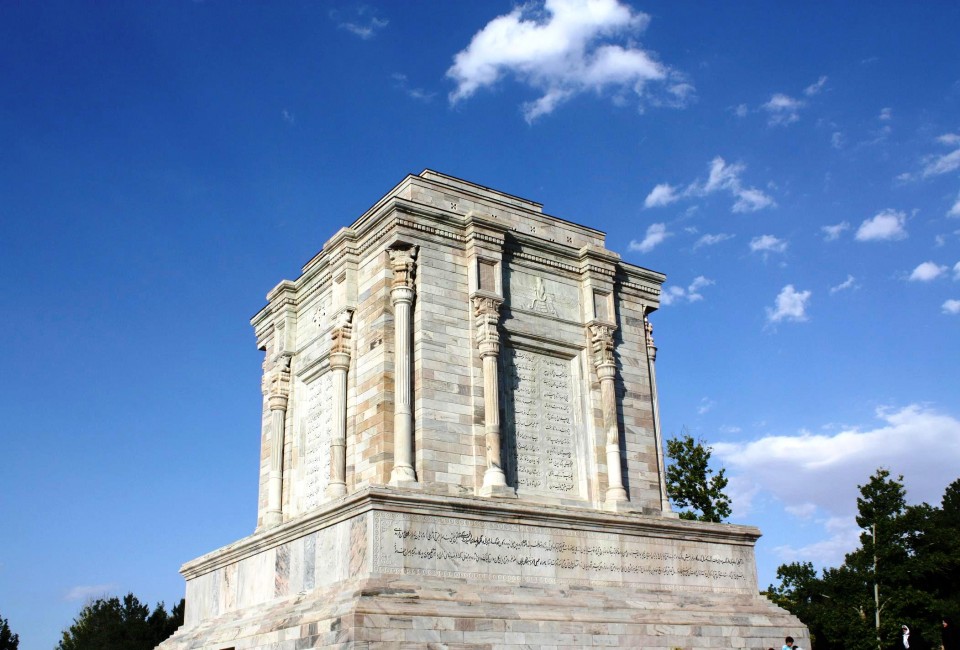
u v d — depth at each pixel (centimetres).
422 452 4081
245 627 3838
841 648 7162
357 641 3077
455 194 4756
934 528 7312
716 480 7125
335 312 4653
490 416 4269
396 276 4319
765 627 4278
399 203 4356
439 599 3412
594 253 4941
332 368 4503
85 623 10100
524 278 4741
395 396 4159
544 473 4491
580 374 4775
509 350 4575
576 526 4059
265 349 5631
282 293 5300
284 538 4016
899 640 7225
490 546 3762
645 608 3991
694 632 3994
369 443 4241
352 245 4666
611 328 4884
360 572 3466
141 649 9488
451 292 4425
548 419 4600
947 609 6969
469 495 3897
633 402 4966
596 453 4659
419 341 4250
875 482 7412
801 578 7762
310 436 4953
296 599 3756
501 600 3591
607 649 3681
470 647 3306
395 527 3522
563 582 3931
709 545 4512
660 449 5006
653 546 4294
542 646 3500
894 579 7119
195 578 4778
